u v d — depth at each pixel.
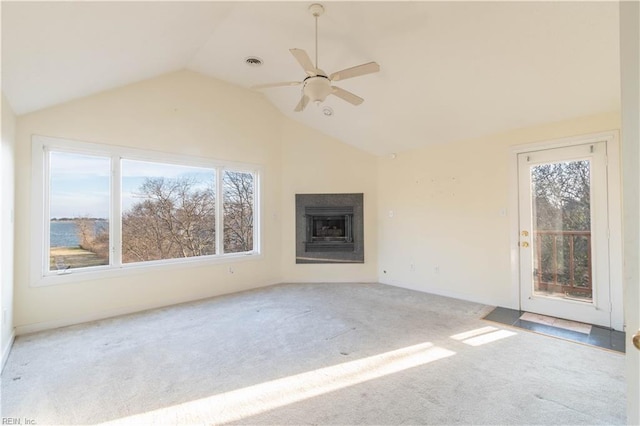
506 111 3.63
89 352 2.74
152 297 4.03
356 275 5.50
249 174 5.18
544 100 3.32
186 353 2.72
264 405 2.00
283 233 5.48
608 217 3.25
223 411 1.94
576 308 3.46
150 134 4.04
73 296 3.46
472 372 2.38
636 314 0.80
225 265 4.76
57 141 3.37
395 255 5.29
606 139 3.25
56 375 2.35
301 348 2.82
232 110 4.86
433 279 4.77
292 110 5.25
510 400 2.02
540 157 3.72
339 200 5.47
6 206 2.71
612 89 2.96
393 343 2.92
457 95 3.57
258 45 3.65
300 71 4.05
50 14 1.93
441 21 2.73
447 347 2.82
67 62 2.62
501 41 2.76
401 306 4.07
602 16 2.35
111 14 2.27
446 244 4.62
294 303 4.21
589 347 2.80
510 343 2.90
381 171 5.52
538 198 3.76
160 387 2.20
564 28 2.50
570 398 2.04
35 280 3.23
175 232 4.36
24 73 2.46
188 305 4.13
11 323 2.95
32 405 1.99
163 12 2.58
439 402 2.01
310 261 5.48
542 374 2.34
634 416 0.81
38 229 3.26
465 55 3.01
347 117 4.75
